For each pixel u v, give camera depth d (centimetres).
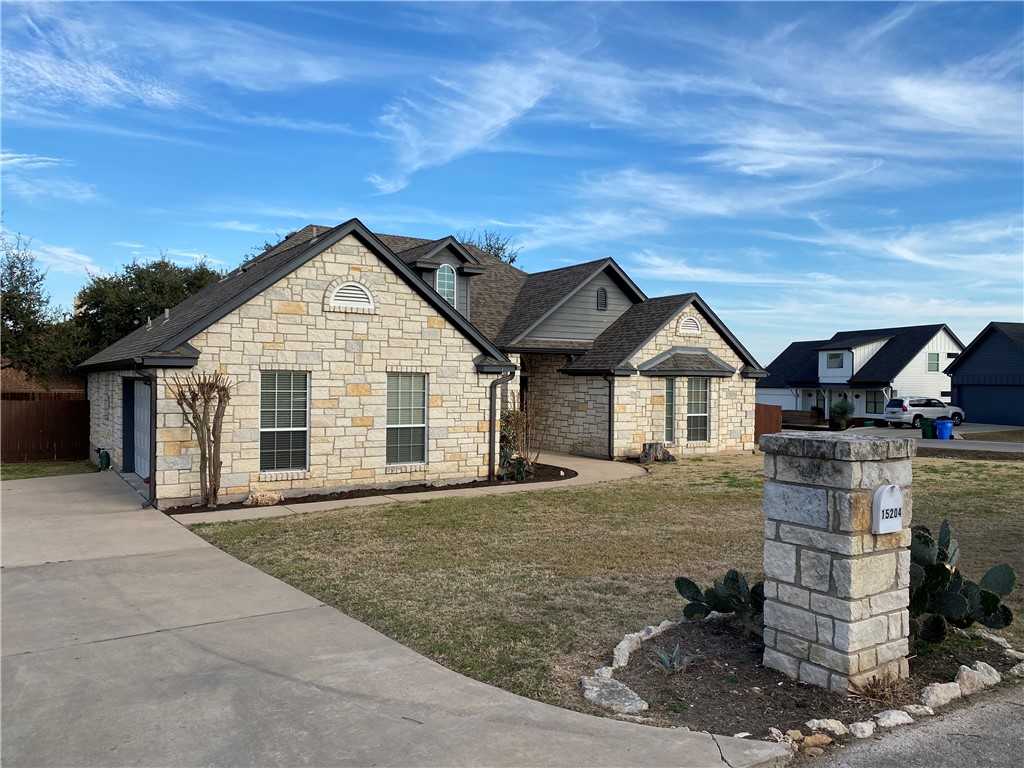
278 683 502
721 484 1514
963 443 2472
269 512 1177
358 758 399
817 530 489
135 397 1594
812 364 4612
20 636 598
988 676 508
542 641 589
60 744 416
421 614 656
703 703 470
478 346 1536
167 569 819
